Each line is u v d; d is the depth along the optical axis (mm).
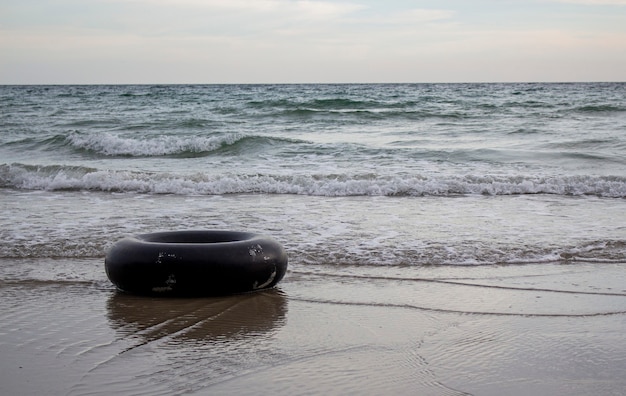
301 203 11344
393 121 28500
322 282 6684
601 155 17422
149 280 6168
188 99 46156
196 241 6777
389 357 4703
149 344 4949
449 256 7621
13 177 13781
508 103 38531
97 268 7219
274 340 5051
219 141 19297
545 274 7004
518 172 14992
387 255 7641
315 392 4086
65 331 5238
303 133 24266
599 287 6543
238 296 6277
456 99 44812
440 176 13523
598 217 10086
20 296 6207
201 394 4043
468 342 5023
